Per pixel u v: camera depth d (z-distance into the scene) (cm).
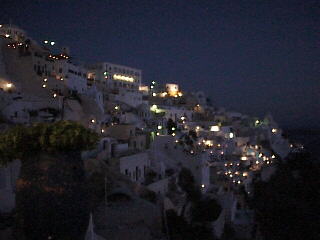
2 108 3938
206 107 11306
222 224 4191
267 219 4938
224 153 7019
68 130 1084
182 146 5506
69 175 1082
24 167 1078
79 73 6281
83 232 1116
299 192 6131
